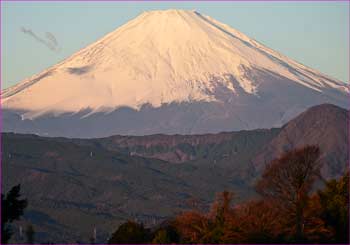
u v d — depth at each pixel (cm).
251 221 13100
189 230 13575
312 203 13275
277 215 13188
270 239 12975
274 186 13400
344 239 13175
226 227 13150
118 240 14100
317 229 13075
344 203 13525
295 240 12962
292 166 13362
